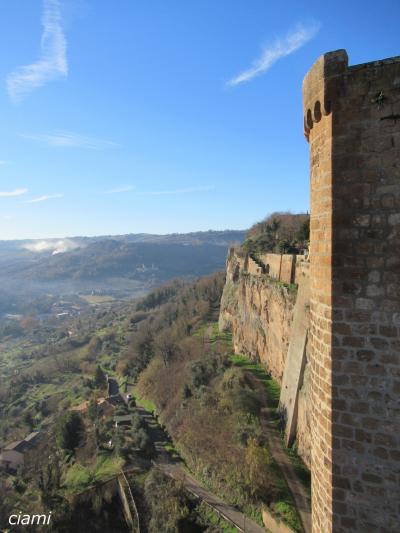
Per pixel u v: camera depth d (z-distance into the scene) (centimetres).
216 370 4528
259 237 5709
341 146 657
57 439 4750
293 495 2389
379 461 641
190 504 2875
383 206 633
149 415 4884
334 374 671
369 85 637
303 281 2964
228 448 3050
